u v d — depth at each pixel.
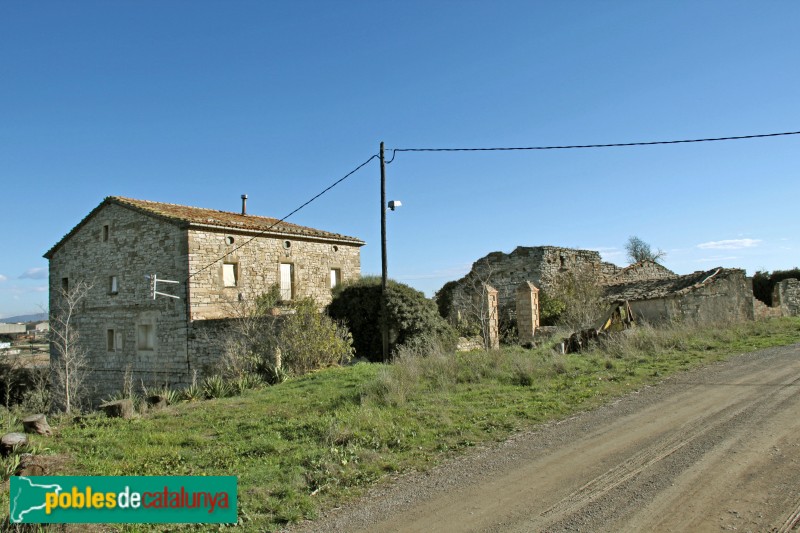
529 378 12.20
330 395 12.01
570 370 13.38
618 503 5.36
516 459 7.04
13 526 5.62
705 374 12.22
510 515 5.30
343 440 8.23
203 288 22.61
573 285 28.02
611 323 18.84
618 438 7.59
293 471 6.96
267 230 25.20
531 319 23.28
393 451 7.75
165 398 12.71
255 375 16.12
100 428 9.98
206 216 25.48
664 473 6.08
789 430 7.33
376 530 5.22
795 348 15.80
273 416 10.35
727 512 4.98
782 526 4.64
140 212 24.20
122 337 24.78
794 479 5.62
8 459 7.46
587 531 4.81
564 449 7.29
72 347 24.06
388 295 20.91
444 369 13.27
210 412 11.17
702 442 7.10
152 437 9.16
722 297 26.66
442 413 9.55
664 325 21.02
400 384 11.47
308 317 18.88
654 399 9.95
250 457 7.79
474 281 31.05
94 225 26.84
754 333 20.38
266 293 24.81
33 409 21.50
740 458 6.37
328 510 5.83
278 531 5.38
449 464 7.07
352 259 30.08
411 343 19.70
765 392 9.85
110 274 25.59
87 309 26.66
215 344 20.84
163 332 22.95
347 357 19.67
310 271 27.55
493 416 9.31
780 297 32.72
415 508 5.68
